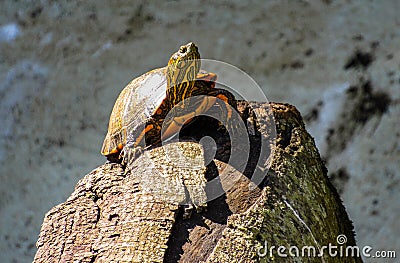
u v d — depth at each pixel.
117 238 10.45
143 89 12.74
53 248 10.69
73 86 26.94
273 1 26.78
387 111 25.14
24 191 26.28
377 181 24.66
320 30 26.28
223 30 26.69
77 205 11.30
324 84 25.72
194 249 10.09
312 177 11.97
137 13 27.38
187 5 27.14
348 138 25.20
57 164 26.19
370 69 25.50
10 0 28.34
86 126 26.36
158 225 10.33
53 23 27.89
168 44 26.78
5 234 26.09
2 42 28.12
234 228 10.20
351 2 26.41
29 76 27.50
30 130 26.89
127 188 11.23
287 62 26.14
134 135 12.03
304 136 12.50
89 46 27.34
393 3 26.11
